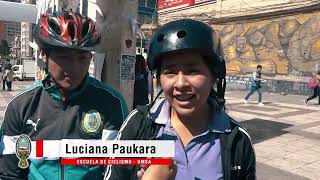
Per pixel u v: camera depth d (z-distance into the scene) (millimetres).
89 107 1726
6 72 18969
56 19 1617
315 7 17688
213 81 1323
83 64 1673
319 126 8969
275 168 5426
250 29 21500
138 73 5121
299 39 18625
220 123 1337
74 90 1706
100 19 4238
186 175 1275
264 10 20625
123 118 1802
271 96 17750
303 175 5152
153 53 1253
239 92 20156
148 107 1407
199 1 25812
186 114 1263
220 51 1296
